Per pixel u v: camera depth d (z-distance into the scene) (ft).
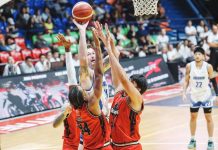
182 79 58.44
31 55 50.31
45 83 43.01
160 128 33.45
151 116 38.24
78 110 16.57
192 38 62.95
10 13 54.95
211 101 27.45
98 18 60.85
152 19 68.08
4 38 50.39
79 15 16.83
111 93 47.93
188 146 27.66
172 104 43.96
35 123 36.91
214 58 54.29
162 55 57.16
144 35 61.57
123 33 61.87
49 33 55.31
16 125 36.35
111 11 64.69
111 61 15.92
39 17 56.59
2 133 33.58
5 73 44.45
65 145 19.70
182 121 35.81
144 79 17.21
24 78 41.57
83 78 17.43
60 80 44.39
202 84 27.40
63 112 17.60
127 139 16.93
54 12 59.67
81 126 16.76
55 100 43.11
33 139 31.37
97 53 16.19
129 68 51.60
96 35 16.06
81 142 18.90
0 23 53.06
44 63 47.24
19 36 54.75
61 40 17.93
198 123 34.65
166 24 69.26
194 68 27.71
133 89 16.15
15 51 49.49
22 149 28.63
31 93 41.52
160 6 69.00
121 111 16.89
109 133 16.84
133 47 58.23
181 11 77.30
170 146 28.12
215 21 77.71
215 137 30.09
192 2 78.02
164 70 56.44
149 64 54.44
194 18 71.82
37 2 59.47
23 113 40.24
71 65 18.10
